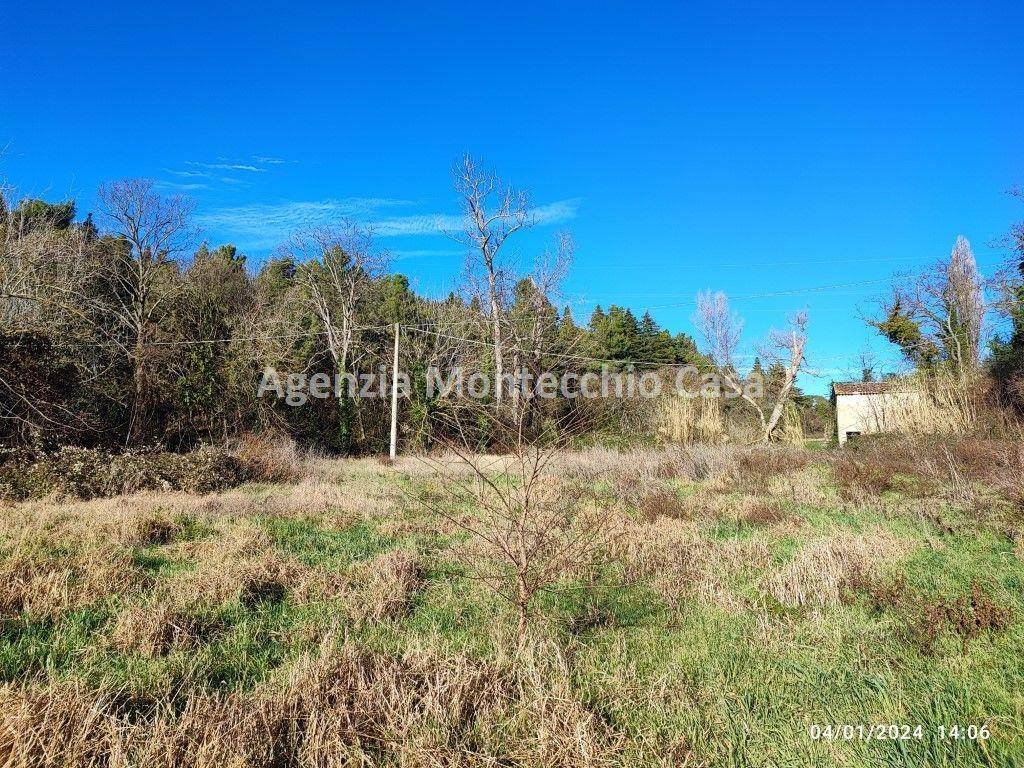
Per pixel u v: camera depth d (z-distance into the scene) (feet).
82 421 49.90
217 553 20.95
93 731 9.48
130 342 68.69
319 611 16.15
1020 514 25.14
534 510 20.15
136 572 18.30
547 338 54.75
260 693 10.88
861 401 93.61
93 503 31.04
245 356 75.31
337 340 101.96
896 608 15.24
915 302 98.17
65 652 12.83
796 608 15.99
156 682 11.55
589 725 9.93
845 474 39.42
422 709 10.57
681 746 9.66
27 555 18.53
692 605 16.79
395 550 22.00
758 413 81.87
